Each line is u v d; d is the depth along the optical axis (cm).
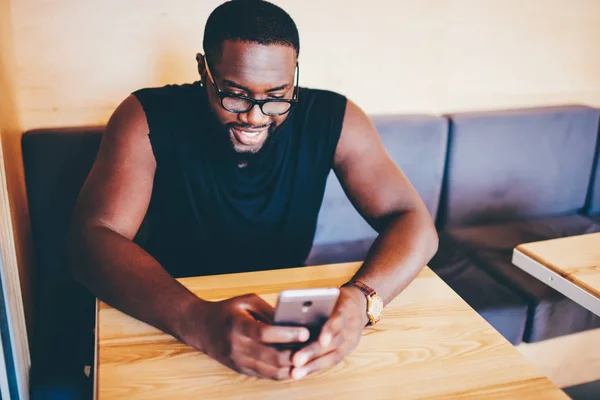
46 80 169
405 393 78
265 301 93
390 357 85
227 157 122
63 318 147
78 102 175
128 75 177
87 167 158
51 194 157
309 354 78
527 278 169
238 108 109
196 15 177
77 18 166
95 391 83
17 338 114
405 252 107
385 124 185
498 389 79
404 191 126
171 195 128
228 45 104
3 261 107
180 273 136
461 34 208
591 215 222
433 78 211
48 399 125
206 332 83
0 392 105
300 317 78
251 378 80
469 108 221
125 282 94
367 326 93
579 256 121
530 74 223
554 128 205
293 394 77
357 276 102
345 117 132
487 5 207
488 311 155
